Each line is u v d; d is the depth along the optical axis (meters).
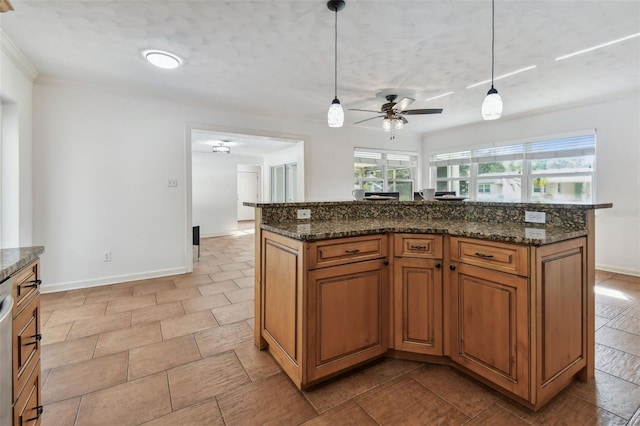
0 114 2.81
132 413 1.54
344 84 3.64
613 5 2.10
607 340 2.25
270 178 8.95
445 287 1.88
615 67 3.17
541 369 1.52
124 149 3.77
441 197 2.88
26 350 1.17
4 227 2.87
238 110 4.64
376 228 1.90
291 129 5.21
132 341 2.29
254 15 2.21
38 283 1.30
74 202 3.51
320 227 1.97
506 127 5.38
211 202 8.04
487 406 1.59
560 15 2.22
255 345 2.23
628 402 1.61
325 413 1.55
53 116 3.37
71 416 1.51
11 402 1.03
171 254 4.11
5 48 2.58
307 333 1.67
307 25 2.35
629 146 3.99
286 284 1.82
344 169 5.86
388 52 2.81
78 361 2.01
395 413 1.55
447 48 2.74
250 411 1.56
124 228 3.80
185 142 4.17
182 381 1.80
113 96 3.70
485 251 1.67
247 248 6.23
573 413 1.53
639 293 3.27
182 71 3.21
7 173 2.88
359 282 1.84
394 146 6.51
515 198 5.29
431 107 4.66
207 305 3.02
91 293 3.36
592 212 1.79
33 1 2.02
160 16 2.21
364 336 1.87
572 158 4.56
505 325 1.59
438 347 1.90
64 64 3.01
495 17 2.25
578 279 1.72
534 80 3.53
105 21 2.27
